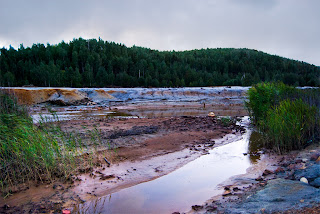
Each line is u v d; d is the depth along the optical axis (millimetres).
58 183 4332
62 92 24891
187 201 3654
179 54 142750
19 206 3500
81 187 4219
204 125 10672
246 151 6570
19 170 4531
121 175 4840
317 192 3145
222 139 8133
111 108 21250
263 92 10148
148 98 30766
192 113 17281
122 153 6316
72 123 10797
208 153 6434
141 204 3588
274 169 4871
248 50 168625
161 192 4035
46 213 3322
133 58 97062
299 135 6121
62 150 5914
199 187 4207
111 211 3379
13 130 5109
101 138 7777
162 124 10820
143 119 12617
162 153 6406
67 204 3600
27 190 4039
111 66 78312
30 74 62906
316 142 6160
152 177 4754
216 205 3336
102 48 102500
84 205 3572
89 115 15578
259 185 3973
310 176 3984
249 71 107625
